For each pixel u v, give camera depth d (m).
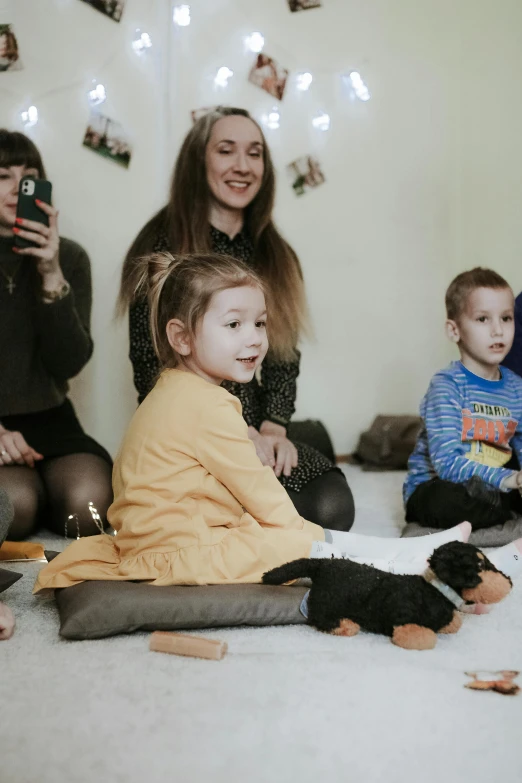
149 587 1.23
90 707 0.94
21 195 1.85
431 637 1.12
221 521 1.34
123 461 1.39
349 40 2.74
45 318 1.94
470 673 1.04
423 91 2.85
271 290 2.00
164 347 1.49
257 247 2.04
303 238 2.77
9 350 2.00
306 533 1.33
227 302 1.38
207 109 2.55
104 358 2.52
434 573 1.16
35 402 2.02
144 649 1.14
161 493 1.32
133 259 2.02
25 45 2.36
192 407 1.35
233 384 1.90
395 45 2.80
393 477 2.55
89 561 1.36
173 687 1.00
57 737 0.87
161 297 1.47
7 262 2.00
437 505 1.72
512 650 1.13
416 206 2.89
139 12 2.47
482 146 2.79
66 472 1.89
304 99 2.70
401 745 0.85
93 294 2.49
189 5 2.51
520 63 2.58
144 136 2.50
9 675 1.04
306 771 0.80
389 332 2.91
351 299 2.85
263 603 1.22
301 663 1.07
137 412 1.43
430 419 1.82
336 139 2.76
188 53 2.52
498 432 1.82
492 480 1.71
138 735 0.87
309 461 1.82
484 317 1.80
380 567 1.30
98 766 0.81
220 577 1.27
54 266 1.90
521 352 1.97
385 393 2.93
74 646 1.15
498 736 0.87
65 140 2.43
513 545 1.31
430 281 2.93
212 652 1.09
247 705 0.94
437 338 2.96
